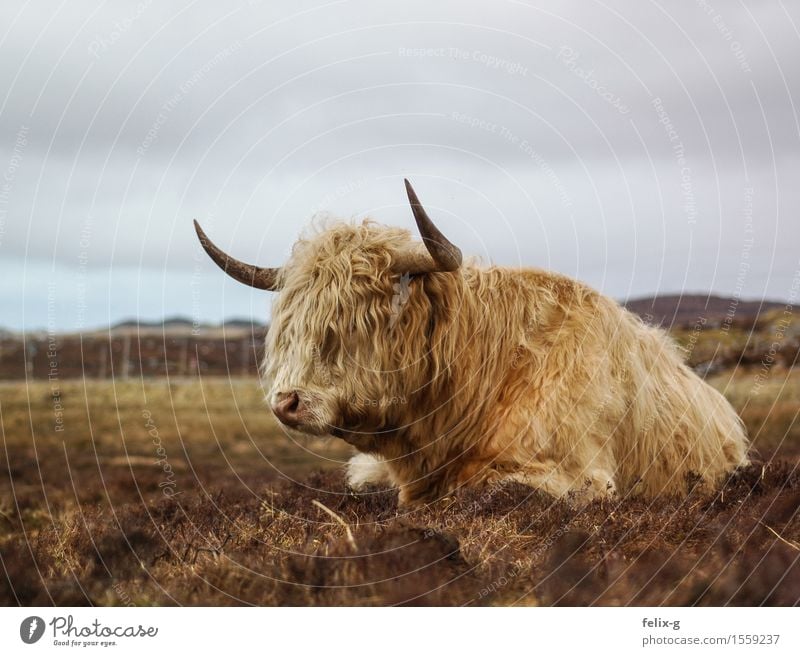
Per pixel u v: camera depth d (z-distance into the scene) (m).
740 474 6.94
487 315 6.55
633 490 6.61
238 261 6.85
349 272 6.11
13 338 64.50
